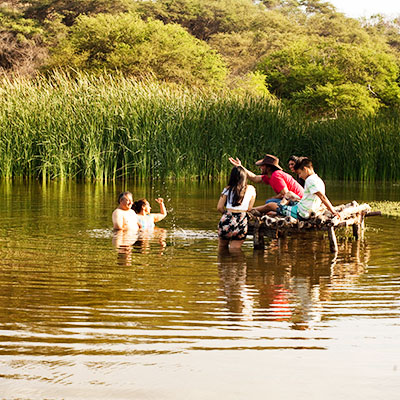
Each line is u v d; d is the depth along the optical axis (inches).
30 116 1593.3
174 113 1673.2
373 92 3472.0
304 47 3902.6
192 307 460.4
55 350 372.8
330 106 3223.4
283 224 690.8
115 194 1227.9
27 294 487.5
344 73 3572.8
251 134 1769.2
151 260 623.5
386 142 1801.2
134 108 1649.9
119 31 3602.4
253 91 3164.4
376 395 323.0
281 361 362.6
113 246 690.8
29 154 1587.1
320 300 486.3
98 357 364.2
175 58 3489.2
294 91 3690.9
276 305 470.9
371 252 689.0
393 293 508.7
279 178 775.1
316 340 396.2
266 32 5241.1
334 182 1692.9
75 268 577.9
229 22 5349.4
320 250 699.4
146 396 319.3
